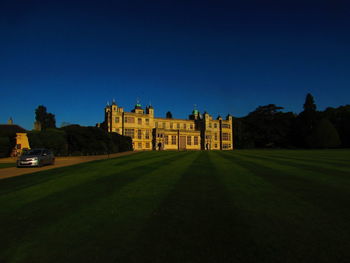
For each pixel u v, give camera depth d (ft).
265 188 30.60
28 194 29.66
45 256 14.51
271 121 274.57
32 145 113.91
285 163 59.98
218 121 263.70
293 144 262.67
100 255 14.43
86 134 130.72
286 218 19.86
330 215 20.49
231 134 268.62
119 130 199.93
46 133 120.06
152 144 217.77
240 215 20.71
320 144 207.10
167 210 22.29
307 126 250.16
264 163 60.44
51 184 35.60
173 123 252.42
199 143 247.91
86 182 36.27
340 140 214.90
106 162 68.64
